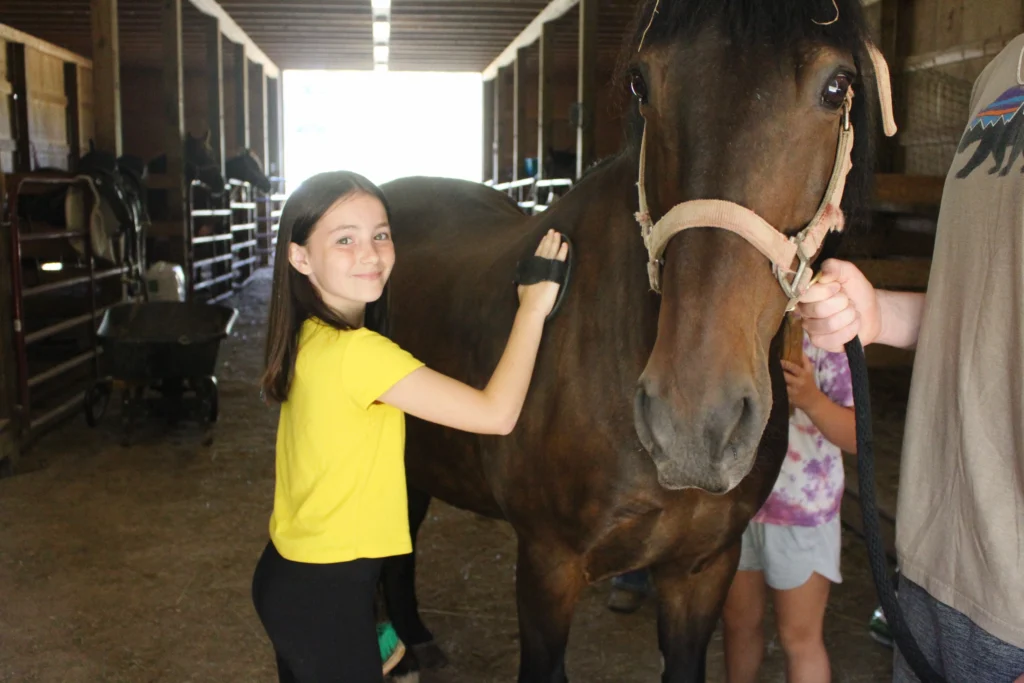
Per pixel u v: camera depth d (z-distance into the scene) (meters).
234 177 12.77
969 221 1.22
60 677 2.47
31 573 3.12
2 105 10.16
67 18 11.79
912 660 1.28
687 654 1.82
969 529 1.21
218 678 2.48
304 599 1.56
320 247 1.51
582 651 2.65
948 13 5.23
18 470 4.22
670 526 1.63
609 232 1.63
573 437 1.62
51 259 6.87
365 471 1.55
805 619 2.04
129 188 6.71
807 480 1.96
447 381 1.50
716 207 1.17
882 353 4.97
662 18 1.27
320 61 16.41
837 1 1.22
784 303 1.27
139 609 2.87
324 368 1.51
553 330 1.68
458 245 2.37
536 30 11.68
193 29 12.60
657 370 1.20
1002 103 1.20
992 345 1.17
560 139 16.89
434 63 16.56
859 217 1.41
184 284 7.82
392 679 2.44
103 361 4.59
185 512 3.72
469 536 3.51
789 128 1.18
